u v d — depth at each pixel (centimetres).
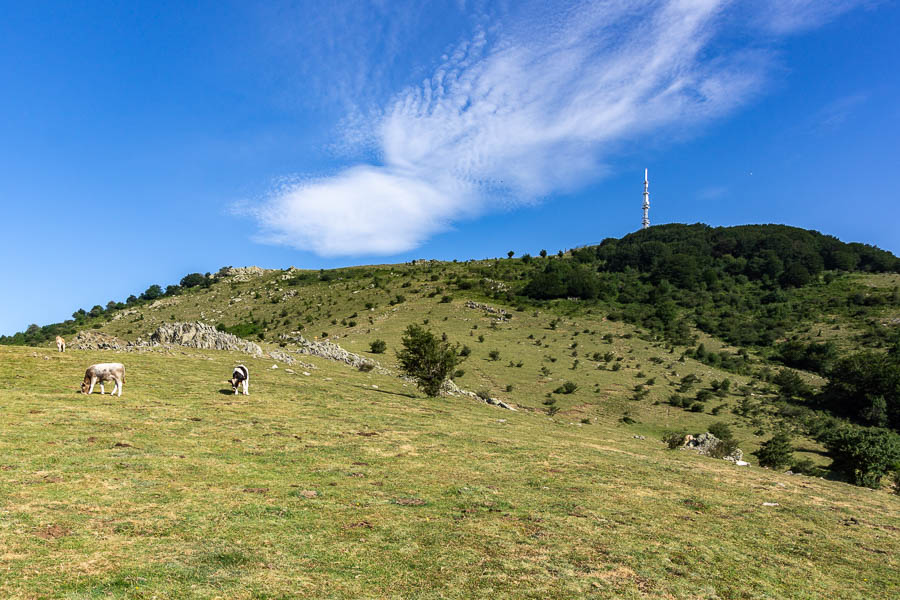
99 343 4334
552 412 6444
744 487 1981
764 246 17412
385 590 811
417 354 4019
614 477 1866
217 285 19212
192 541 923
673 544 1180
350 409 2814
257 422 2184
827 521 1580
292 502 1209
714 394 8012
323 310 13775
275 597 747
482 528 1150
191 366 3562
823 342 10962
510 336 10831
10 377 2559
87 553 822
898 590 1057
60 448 1456
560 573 938
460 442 2244
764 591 968
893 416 7550
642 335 11556
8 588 676
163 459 1468
